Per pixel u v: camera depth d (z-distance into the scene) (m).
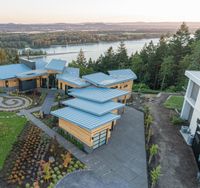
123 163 21.84
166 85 61.03
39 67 44.66
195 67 46.97
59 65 41.75
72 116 25.00
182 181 19.84
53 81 41.47
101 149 23.94
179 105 38.16
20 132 25.72
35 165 20.05
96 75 37.78
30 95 38.34
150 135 26.66
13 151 21.89
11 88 38.88
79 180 18.95
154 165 21.77
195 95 29.62
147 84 64.38
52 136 25.52
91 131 22.20
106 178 19.55
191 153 24.23
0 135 24.59
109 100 30.02
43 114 30.25
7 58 76.88
